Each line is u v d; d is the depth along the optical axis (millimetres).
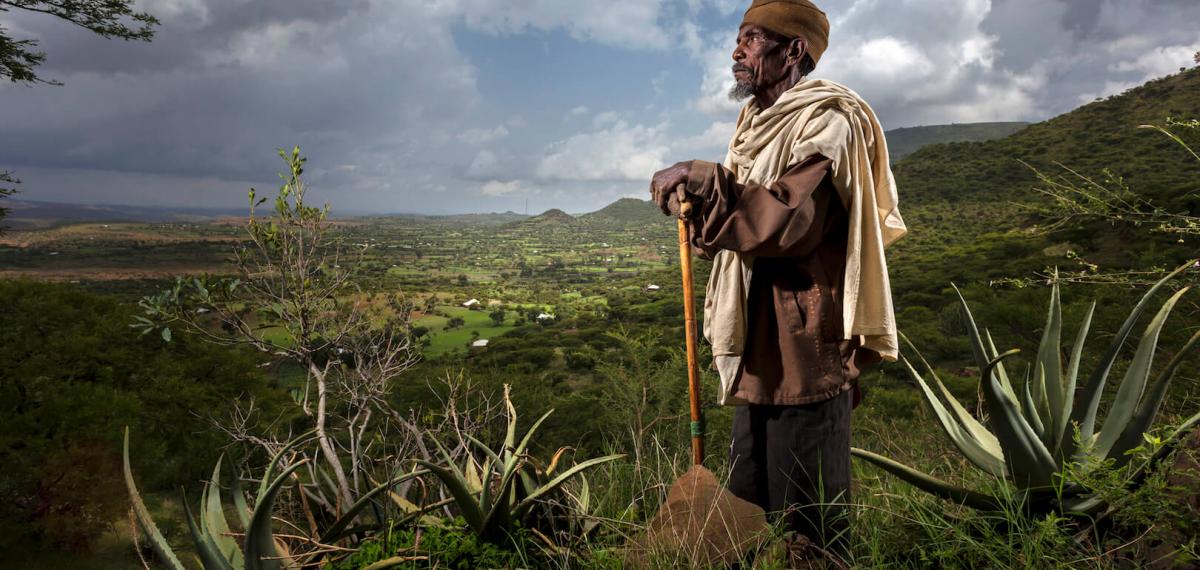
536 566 1719
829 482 1536
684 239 1568
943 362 15727
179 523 3930
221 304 2316
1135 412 1643
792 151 1501
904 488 2229
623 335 4422
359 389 2404
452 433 2377
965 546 1555
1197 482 1463
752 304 1621
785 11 1642
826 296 1536
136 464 4211
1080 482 1499
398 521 1824
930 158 146875
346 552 1758
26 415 4137
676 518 1645
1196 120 1779
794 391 1532
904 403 6531
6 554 3137
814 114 1530
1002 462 1834
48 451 3670
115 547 3504
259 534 1541
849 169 1497
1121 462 1621
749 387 1610
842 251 1564
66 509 3385
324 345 2352
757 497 1731
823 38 1690
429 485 2248
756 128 1654
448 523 1874
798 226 1399
